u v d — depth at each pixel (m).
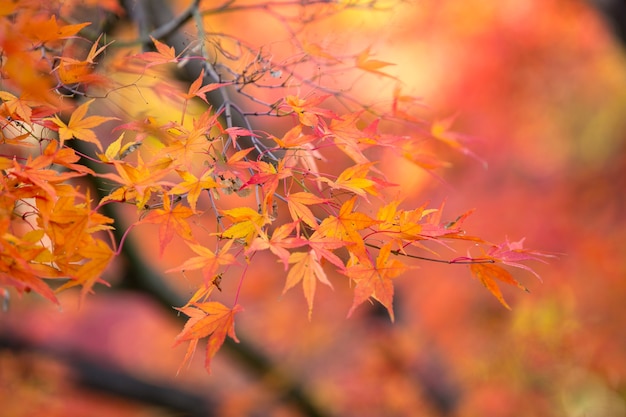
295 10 3.33
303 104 1.53
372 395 5.28
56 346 5.37
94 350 5.73
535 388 5.32
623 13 4.70
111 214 3.18
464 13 5.63
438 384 5.52
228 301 5.20
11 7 1.27
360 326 5.78
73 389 4.92
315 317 5.30
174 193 1.40
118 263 3.92
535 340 5.20
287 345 5.20
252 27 3.98
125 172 1.39
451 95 6.05
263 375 4.93
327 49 1.85
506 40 6.04
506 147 6.38
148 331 5.95
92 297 4.28
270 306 5.22
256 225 1.39
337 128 1.53
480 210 6.01
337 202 1.54
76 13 2.18
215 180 1.48
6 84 1.41
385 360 5.43
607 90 6.92
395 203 1.44
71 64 1.48
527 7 6.01
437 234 1.42
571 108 6.91
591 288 5.46
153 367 6.06
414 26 5.22
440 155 5.67
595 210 6.49
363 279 1.39
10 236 1.29
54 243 1.38
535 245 5.83
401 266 1.40
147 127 1.48
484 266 1.51
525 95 6.45
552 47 6.32
